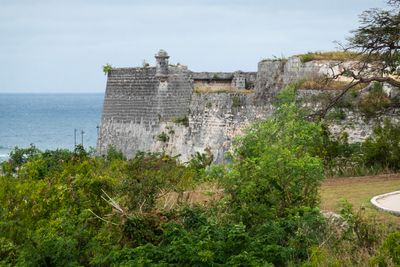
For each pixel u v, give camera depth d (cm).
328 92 4306
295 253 1978
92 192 2438
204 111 5434
